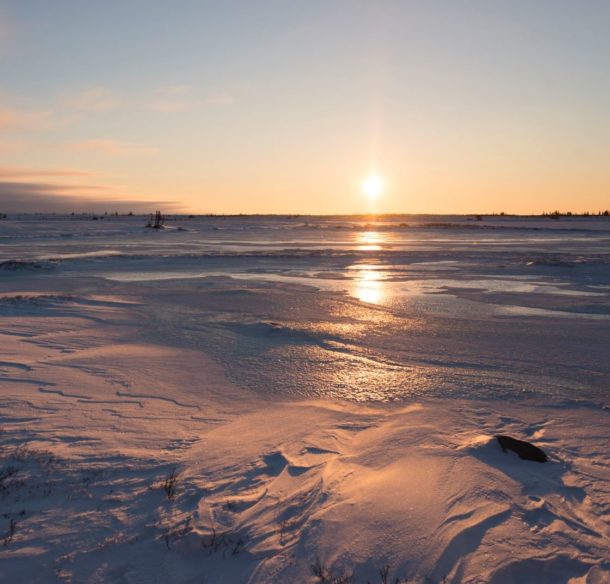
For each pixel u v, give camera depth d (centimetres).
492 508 396
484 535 360
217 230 9394
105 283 2212
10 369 816
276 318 1427
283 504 404
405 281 2378
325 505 397
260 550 342
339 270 2891
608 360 980
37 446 515
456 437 562
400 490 420
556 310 1584
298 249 4631
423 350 1059
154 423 603
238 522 379
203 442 545
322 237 7156
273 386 791
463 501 404
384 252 4191
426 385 808
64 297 1666
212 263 3253
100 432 564
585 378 858
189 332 1214
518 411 680
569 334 1226
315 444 541
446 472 455
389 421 626
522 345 1109
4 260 3219
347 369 904
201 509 396
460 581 313
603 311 1563
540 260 3219
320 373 873
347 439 561
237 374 856
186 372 855
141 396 710
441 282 2339
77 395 699
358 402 717
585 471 483
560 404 714
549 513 396
